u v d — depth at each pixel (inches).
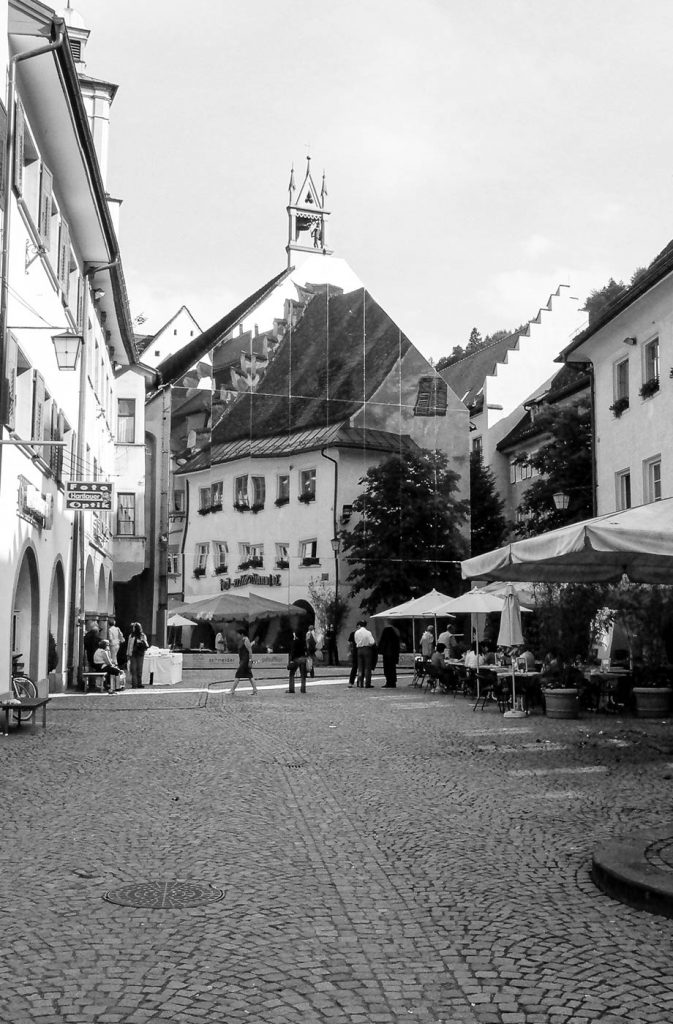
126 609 1926.7
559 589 786.2
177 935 223.6
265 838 331.0
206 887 265.9
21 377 731.4
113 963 204.7
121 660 1183.6
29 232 720.3
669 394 996.6
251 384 1700.3
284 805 392.8
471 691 989.8
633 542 468.8
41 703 643.5
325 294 1731.1
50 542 880.3
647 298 1015.6
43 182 775.7
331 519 1673.2
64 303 898.7
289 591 1659.7
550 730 660.7
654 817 364.5
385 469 1699.1
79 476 1024.9
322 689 1134.4
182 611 1625.2
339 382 1711.4
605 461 1156.5
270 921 235.5
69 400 975.6
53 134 799.1
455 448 1738.4
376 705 888.9
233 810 380.8
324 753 550.0
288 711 824.9
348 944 219.1
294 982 195.3
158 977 197.0
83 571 1103.0
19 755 529.3
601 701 806.5
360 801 402.3
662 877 250.5
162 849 312.5
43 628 852.6
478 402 2269.9
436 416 1738.4
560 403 1731.1
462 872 285.7
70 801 396.2
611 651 949.2
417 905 251.0
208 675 1461.6
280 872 284.5
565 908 247.8
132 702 911.0
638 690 748.0
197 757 531.8
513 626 785.6
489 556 568.4
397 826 352.5
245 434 1690.5
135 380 1660.9
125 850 310.7
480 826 352.5
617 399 1132.5
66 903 249.4
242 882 272.2
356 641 1176.2
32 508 754.2
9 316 657.6
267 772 479.5
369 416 1710.1
